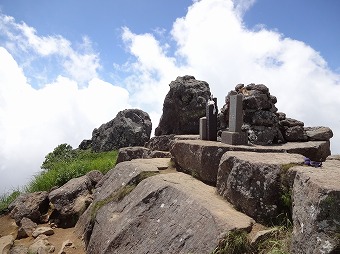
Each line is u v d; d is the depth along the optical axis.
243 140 9.10
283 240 5.10
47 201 11.16
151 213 7.10
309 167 5.77
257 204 5.97
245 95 10.55
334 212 4.11
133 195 8.23
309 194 4.60
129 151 12.55
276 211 5.75
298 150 8.61
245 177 6.33
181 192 6.96
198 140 10.34
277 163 6.05
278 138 10.12
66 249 8.41
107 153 18.75
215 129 10.47
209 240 5.41
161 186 7.54
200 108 14.92
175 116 15.70
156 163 10.17
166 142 13.94
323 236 4.07
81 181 11.39
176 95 15.30
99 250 7.46
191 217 6.15
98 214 8.68
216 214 5.79
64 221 10.22
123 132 20.14
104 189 9.73
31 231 9.59
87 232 8.64
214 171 8.18
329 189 4.20
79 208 10.34
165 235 6.29
